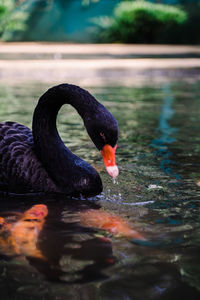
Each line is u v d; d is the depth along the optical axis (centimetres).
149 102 687
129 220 223
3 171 282
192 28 2166
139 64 1235
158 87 896
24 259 174
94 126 258
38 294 145
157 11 2036
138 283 153
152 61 1312
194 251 181
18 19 2134
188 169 325
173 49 1800
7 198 277
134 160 352
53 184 283
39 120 286
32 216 234
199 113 585
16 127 315
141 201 256
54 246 188
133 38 2119
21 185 282
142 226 213
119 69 1130
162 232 204
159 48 1844
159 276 158
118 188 283
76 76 1041
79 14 2402
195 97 748
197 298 143
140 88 874
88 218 229
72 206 254
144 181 297
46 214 238
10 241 194
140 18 2042
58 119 550
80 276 158
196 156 364
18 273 161
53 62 1241
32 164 282
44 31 2383
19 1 2272
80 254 179
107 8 2402
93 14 2402
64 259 173
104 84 925
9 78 973
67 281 154
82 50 1717
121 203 254
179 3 2362
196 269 164
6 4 2055
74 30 2397
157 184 289
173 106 647
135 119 541
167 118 548
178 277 157
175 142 417
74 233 205
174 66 1201
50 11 2386
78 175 277
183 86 918
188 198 259
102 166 338
